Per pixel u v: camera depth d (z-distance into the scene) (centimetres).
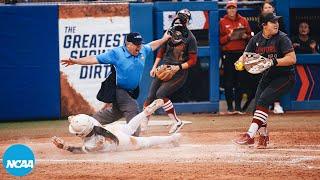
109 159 2167
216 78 3678
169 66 2817
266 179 1814
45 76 3531
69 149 2250
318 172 1923
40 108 3544
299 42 3725
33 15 3503
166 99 2858
